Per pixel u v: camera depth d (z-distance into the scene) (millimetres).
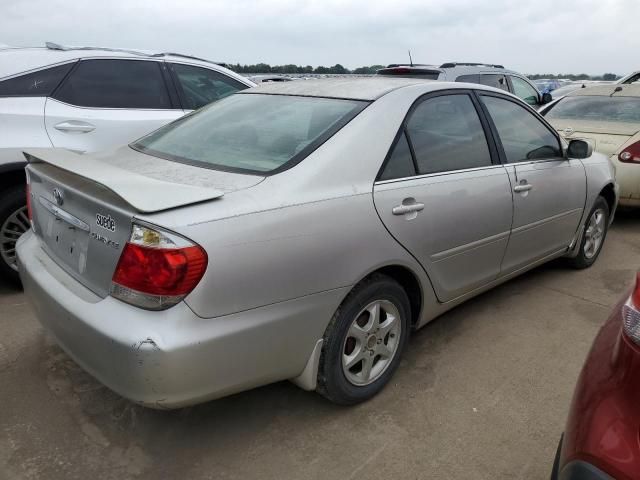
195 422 2619
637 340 1501
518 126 3682
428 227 2807
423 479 2291
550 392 2922
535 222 3734
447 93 3182
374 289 2604
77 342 2166
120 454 2398
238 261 2045
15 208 3834
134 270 1971
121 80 4445
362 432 2570
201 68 5000
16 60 4012
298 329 2301
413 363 3168
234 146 2689
